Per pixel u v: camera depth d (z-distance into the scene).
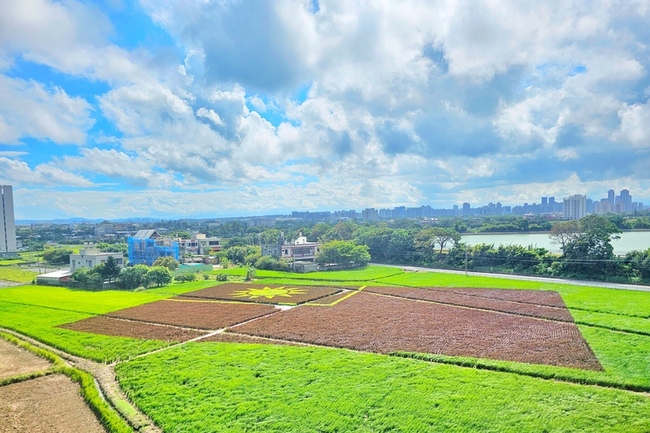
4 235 186.62
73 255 109.31
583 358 32.47
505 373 30.36
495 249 100.38
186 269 104.44
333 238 154.50
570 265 82.81
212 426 24.41
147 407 27.11
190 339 42.78
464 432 22.75
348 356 35.19
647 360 31.66
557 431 22.33
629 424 22.69
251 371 32.44
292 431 23.67
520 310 51.03
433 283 76.00
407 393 27.55
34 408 28.64
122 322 50.97
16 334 47.75
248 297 66.50
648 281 72.69
